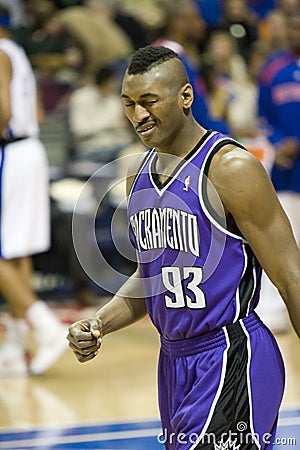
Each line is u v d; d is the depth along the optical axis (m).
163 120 7.16
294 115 17.30
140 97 7.12
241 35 25.27
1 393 14.10
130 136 21.28
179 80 7.19
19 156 15.24
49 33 24.03
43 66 23.48
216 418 7.22
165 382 7.71
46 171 15.64
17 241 15.21
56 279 21.12
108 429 12.01
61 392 14.05
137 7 27.17
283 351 16.19
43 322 15.09
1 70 14.85
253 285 7.35
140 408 13.02
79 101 21.91
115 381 14.65
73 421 12.43
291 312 7.13
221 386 7.25
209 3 26.78
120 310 7.97
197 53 22.55
